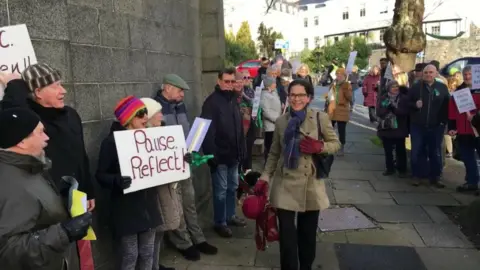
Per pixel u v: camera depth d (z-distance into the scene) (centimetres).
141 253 323
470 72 588
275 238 334
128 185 285
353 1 5528
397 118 661
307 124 330
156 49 439
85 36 322
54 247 177
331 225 484
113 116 356
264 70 984
